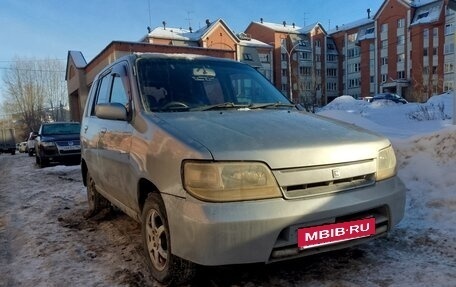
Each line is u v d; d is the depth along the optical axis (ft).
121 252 12.47
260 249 8.13
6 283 10.54
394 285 9.25
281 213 8.18
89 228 15.37
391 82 185.68
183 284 9.71
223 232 7.91
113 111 11.32
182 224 8.36
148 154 9.71
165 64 12.77
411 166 17.66
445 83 164.76
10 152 110.11
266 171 8.33
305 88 196.13
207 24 194.49
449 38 167.22
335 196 8.79
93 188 16.79
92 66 98.78
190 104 11.62
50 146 41.14
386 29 195.62
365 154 9.44
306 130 9.79
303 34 224.53
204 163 8.22
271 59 212.23
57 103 209.97
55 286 10.23
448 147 17.37
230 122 9.98
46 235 14.75
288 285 9.54
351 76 229.66
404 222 13.19
